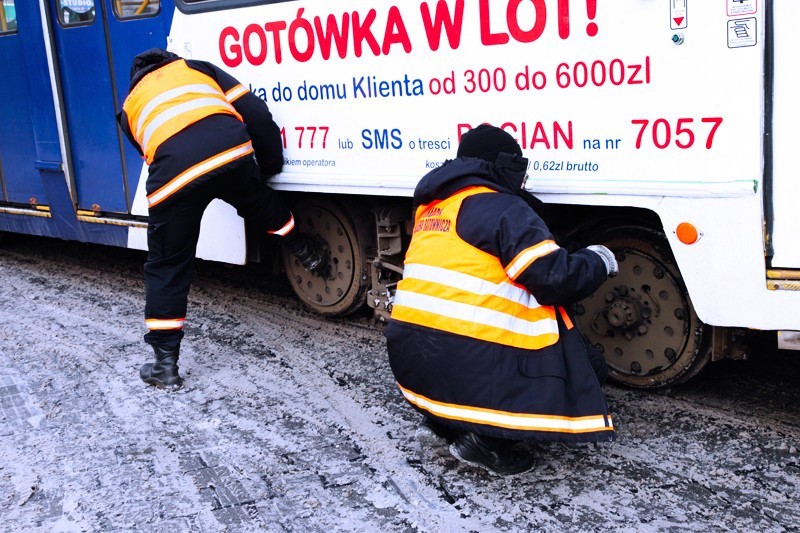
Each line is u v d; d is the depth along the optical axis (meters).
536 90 3.48
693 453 3.35
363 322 5.12
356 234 4.76
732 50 3.01
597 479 3.21
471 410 3.03
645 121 3.24
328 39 4.12
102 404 4.14
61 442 3.76
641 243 3.68
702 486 3.12
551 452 3.43
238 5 4.48
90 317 5.52
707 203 3.18
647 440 3.48
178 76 4.17
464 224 3.01
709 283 3.26
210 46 4.70
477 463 3.24
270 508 3.14
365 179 4.14
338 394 4.11
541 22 3.40
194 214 4.16
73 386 4.38
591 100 3.35
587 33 3.30
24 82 6.17
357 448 3.57
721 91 3.05
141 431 3.83
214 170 4.02
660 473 3.23
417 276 3.13
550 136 3.49
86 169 5.86
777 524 2.86
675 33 3.10
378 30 3.91
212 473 3.42
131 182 5.51
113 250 7.34
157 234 4.16
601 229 3.80
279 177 4.54
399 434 3.66
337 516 3.07
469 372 3.00
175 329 4.28
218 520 3.08
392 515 3.06
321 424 3.80
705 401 3.78
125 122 4.30
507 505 3.08
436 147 3.84
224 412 3.98
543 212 3.37
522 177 3.12
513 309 2.99
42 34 5.80
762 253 3.11
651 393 3.89
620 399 3.84
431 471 3.34
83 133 5.79
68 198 6.07
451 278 3.02
